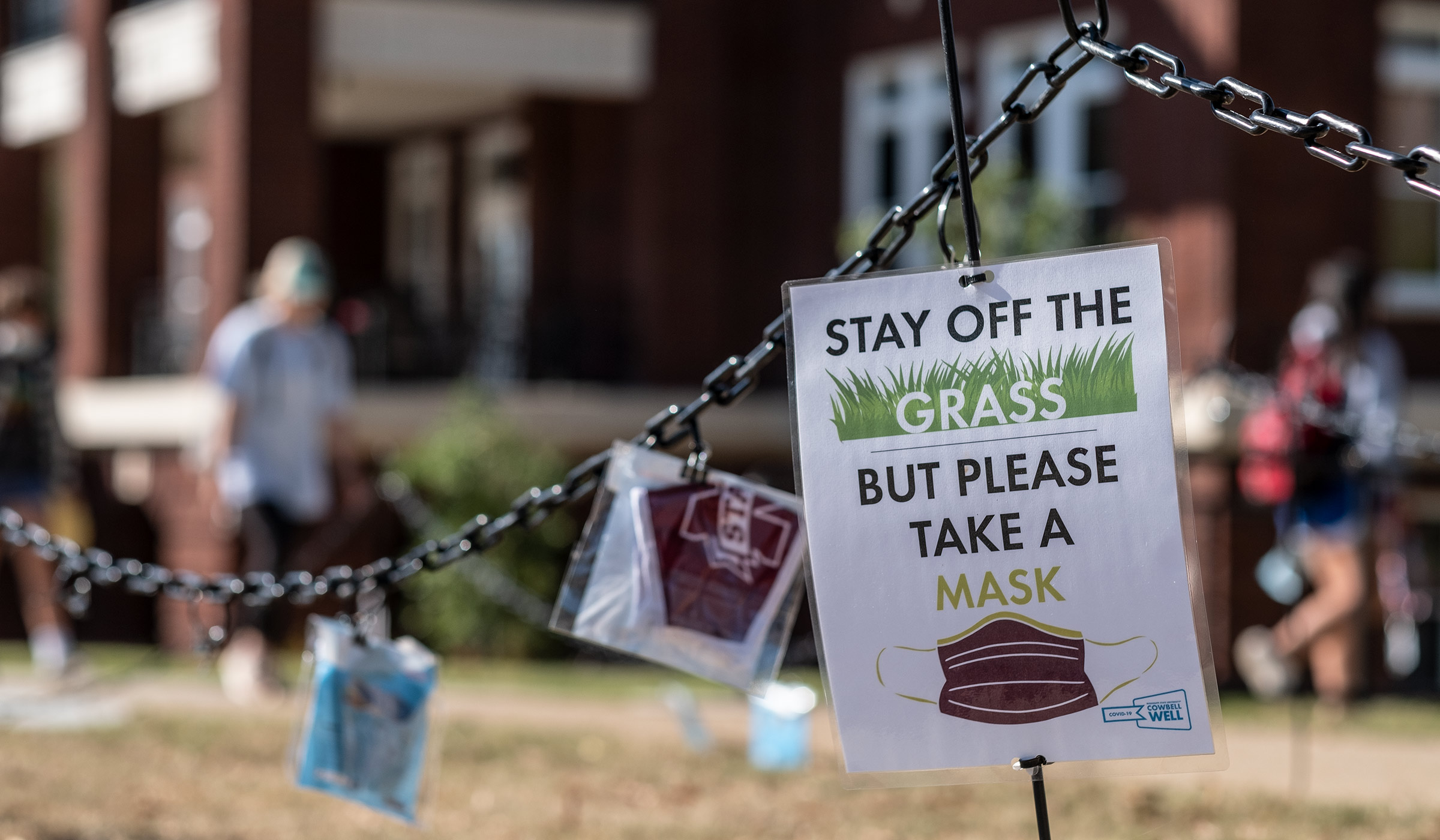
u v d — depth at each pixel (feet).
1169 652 8.43
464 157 58.34
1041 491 8.55
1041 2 42.39
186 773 19.71
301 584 11.92
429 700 11.56
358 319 47.55
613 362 48.39
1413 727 25.31
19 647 42.68
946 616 8.61
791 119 48.67
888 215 9.80
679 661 10.25
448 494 37.65
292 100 43.57
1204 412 35.58
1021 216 38.81
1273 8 37.99
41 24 56.39
